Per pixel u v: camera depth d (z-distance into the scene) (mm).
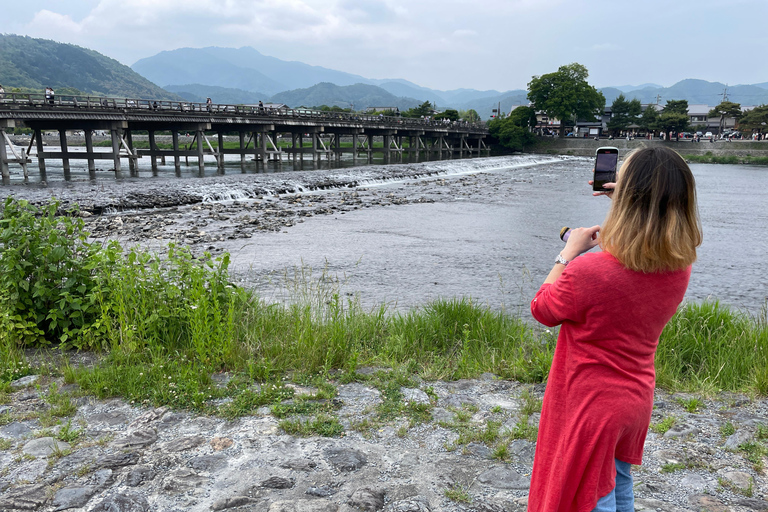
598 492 1874
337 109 108562
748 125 95750
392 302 10219
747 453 3674
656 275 1797
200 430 3939
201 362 5027
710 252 16609
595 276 1796
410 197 28641
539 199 28844
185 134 90312
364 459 3549
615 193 1863
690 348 6047
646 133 100812
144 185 26844
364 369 5375
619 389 1844
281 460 3514
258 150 47188
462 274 12750
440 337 6609
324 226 18984
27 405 4324
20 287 5633
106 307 5488
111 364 5016
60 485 3170
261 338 5754
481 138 92312
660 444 3830
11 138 73312
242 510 2941
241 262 13250
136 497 3047
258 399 4426
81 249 6078
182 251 6305
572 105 90125
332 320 6371
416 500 3055
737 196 33625
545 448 2016
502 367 5559
